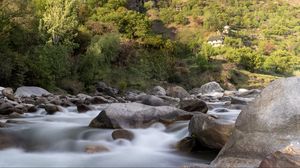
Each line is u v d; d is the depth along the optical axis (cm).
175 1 10362
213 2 11156
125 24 4906
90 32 3991
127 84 3512
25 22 2688
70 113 1182
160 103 1293
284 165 423
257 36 9919
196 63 5344
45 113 1175
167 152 689
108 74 3375
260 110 554
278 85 572
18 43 2566
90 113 1174
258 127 537
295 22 11062
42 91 2100
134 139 741
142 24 4919
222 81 5231
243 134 543
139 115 832
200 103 1062
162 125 822
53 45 2767
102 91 2833
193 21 9325
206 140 662
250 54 6762
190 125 722
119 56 3847
